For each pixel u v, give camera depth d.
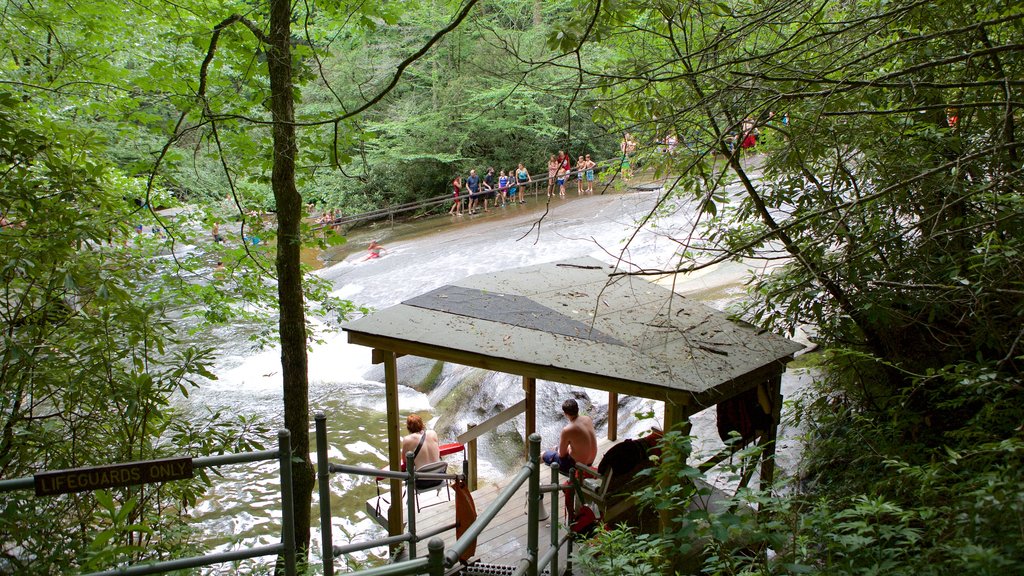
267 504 10.52
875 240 5.91
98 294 5.71
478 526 3.24
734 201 11.79
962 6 5.44
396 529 7.75
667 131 5.38
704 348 6.60
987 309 5.07
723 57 5.73
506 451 11.23
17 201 5.93
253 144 7.63
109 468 3.11
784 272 7.30
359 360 15.65
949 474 3.96
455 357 6.80
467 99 19.45
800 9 5.41
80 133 6.74
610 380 6.09
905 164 5.53
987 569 2.64
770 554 4.75
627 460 6.83
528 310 7.62
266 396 14.08
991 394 4.76
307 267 8.81
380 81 19.41
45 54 8.65
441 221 24.14
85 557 4.49
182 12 7.87
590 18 4.59
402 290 17.47
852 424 6.62
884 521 4.37
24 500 5.07
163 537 6.18
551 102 20.20
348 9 7.57
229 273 9.30
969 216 5.68
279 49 6.43
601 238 17.75
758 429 7.13
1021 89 5.27
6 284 5.68
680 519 3.68
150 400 6.52
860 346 6.87
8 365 5.78
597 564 4.47
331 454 12.13
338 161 7.07
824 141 5.93
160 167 7.98
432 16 18.19
